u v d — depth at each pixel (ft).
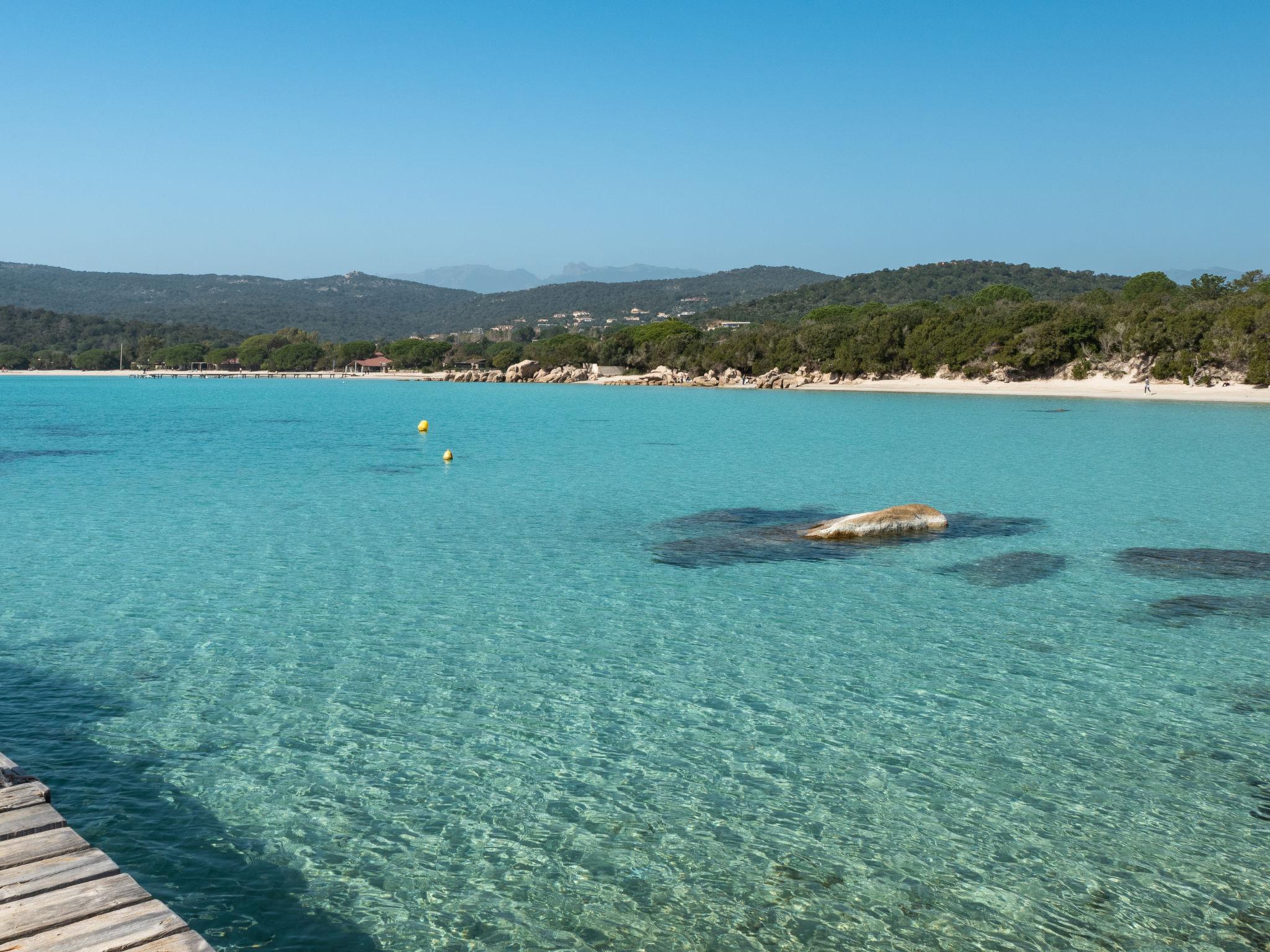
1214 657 52.85
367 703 44.93
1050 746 40.73
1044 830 33.55
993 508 104.53
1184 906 29.07
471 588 67.51
